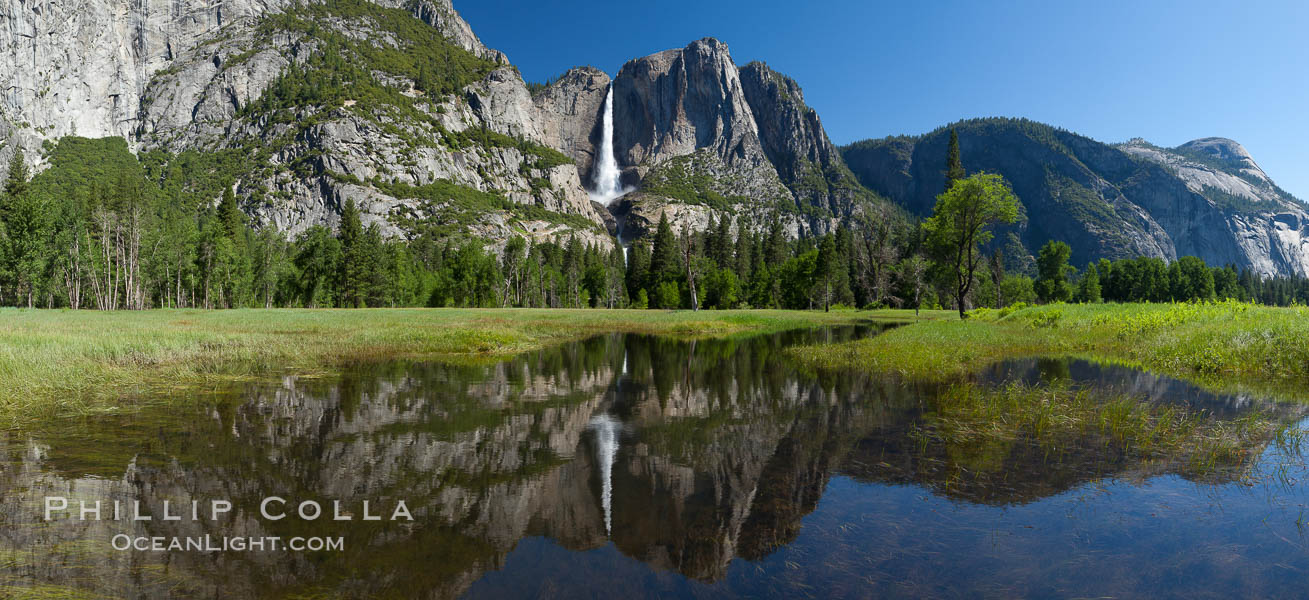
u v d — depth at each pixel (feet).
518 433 27.43
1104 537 15.37
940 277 178.19
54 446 23.54
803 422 29.68
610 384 42.80
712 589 12.79
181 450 23.31
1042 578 13.14
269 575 13.19
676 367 53.01
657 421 30.22
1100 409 30.63
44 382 34.76
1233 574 13.19
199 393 36.17
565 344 77.20
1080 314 85.61
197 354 51.29
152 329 71.56
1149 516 16.75
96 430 26.37
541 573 13.61
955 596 12.34
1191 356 46.91
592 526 16.56
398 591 12.66
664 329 109.60
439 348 63.05
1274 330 47.80
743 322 127.24
